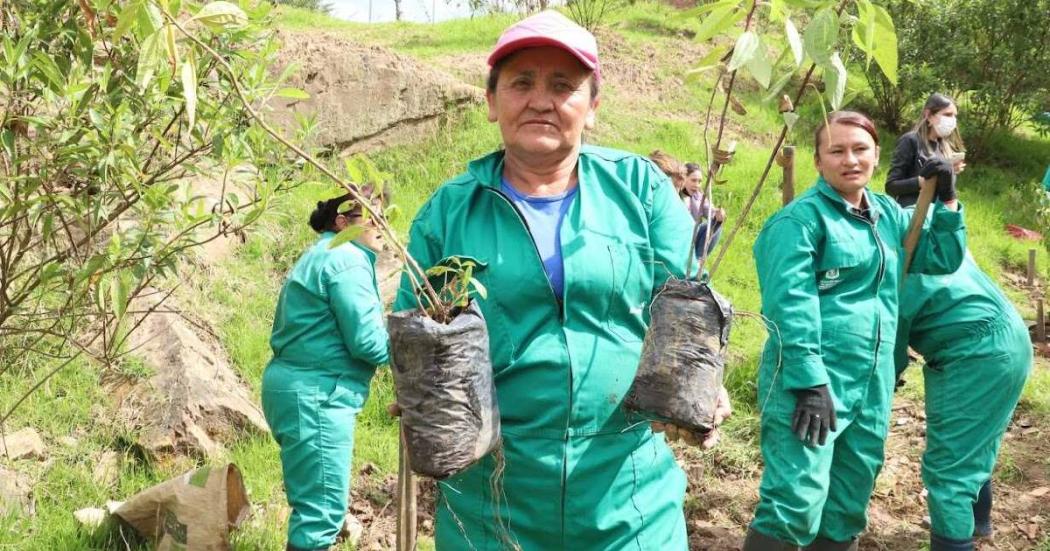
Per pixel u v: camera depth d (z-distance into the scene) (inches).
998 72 518.6
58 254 128.3
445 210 100.4
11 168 119.6
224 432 197.6
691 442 91.0
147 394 195.9
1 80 108.2
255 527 166.7
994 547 180.2
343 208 89.7
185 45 115.8
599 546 96.5
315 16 685.9
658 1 675.4
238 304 250.4
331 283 146.8
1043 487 204.7
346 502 150.6
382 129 381.1
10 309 130.6
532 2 642.2
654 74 522.6
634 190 99.6
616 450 96.3
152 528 158.7
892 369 147.6
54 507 167.2
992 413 160.7
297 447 146.3
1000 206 458.6
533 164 96.6
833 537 149.9
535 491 95.3
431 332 85.2
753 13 77.7
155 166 143.3
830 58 71.8
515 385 95.2
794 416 136.9
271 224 286.2
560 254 95.5
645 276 97.7
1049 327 311.3
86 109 114.8
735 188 386.3
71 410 189.8
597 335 95.7
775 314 139.7
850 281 142.8
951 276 163.8
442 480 93.3
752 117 486.3
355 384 151.9
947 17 515.5
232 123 121.9
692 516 192.5
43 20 114.2
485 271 96.0
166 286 235.1
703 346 89.0
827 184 144.3
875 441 145.9
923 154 206.7
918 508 199.2
